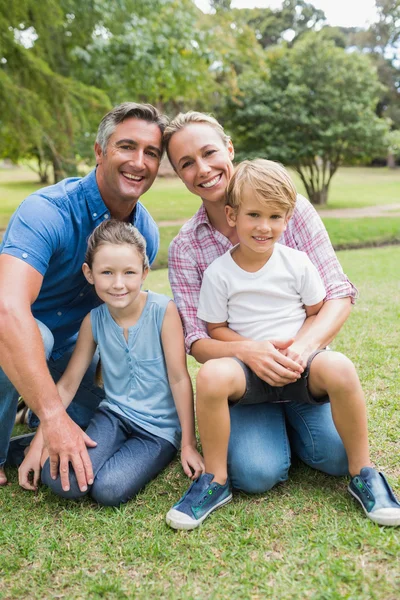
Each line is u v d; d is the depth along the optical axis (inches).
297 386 70.2
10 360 68.9
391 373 108.3
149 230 95.9
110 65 325.1
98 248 76.8
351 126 496.1
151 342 81.1
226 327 78.7
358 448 67.9
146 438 78.3
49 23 314.7
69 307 91.7
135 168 81.7
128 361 80.9
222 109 525.0
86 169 578.9
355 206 567.2
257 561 59.3
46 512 71.6
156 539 63.9
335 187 802.2
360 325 143.7
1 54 298.8
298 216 82.8
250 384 70.4
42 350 70.9
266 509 68.9
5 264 73.5
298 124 502.3
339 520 65.2
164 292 204.8
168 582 57.5
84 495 73.5
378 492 64.7
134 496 73.5
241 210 72.1
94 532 66.4
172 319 81.8
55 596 56.2
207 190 81.1
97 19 337.4
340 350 123.6
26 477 76.0
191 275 84.2
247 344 71.5
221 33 377.1
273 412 77.8
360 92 502.0
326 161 555.2
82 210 83.0
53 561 61.4
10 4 293.6
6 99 298.0
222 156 80.8
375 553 59.0
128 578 58.3
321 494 71.4
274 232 72.1
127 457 74.5
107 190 84.7
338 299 77.7
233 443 73.6
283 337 74.9
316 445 73.5
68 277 86.1
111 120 81.0
